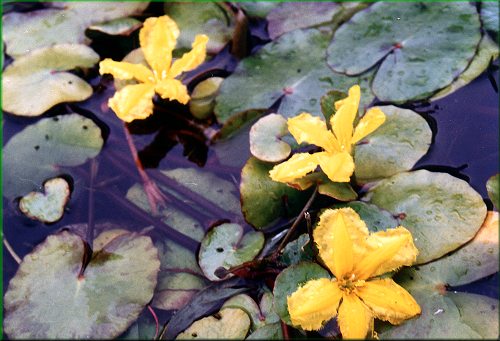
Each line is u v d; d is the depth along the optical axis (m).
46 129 0.45
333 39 0.47
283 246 0.41
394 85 0.45
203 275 0.42
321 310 0.39
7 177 0.44
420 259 0.41
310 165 0.41
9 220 0.43
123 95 0.44
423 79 0.45
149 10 0.48
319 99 0.45
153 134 0.45
